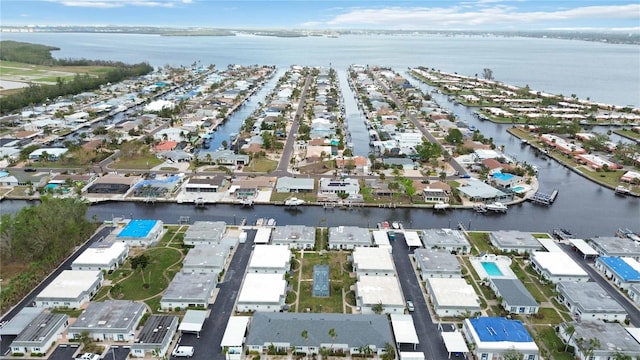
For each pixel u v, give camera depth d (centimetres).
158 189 18800
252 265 12850
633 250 14162
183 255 13875
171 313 11131
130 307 10850
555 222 17212
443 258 13350
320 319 10375
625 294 12356
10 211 17075
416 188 19312
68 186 18912
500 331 10175
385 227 16100
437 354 9919
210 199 18362
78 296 11181
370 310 11194
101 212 17212
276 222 16600
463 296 11562
